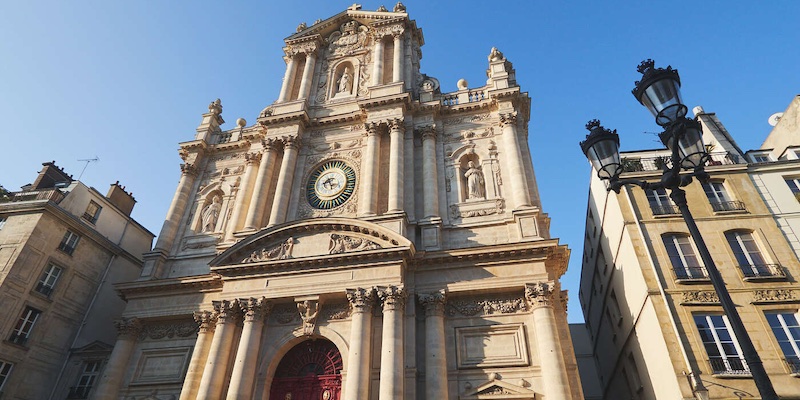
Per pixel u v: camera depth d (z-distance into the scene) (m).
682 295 18.28
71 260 27.28
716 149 24.44
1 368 22.86
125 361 21.92
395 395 17.02
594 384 34.09
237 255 22.00
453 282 19.91
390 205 22.70
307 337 20.28
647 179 21.80
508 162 23.48
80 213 28.52
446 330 19.39
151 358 22.09
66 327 26.25
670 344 17.38
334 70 31.41
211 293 22.61
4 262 24.23
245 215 25.80
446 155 25.27
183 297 22.89
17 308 23.95
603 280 27.69
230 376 19.94
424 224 22.02
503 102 25.69
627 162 23.05
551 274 19.67
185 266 24.67
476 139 25.41
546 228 21.78
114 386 21.17
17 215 26.25
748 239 19.83
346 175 25.70
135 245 32.34
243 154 29.12
